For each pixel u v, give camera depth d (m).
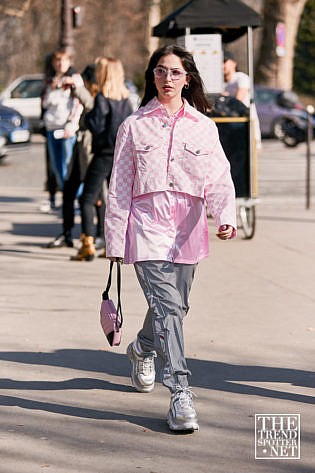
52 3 43.59
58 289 9.85
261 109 31.42
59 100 12.90
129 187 5.95
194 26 12.75
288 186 19.53
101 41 45.19
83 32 45.22
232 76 13.05
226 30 14.00
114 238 5.90
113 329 6.16
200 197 5.96
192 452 5.48
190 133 5.93
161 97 5.96
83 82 12.24
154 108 5.95
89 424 5.95
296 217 15.16
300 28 54.00
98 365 7.26
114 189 5.93
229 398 6.46
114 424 5.96
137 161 5.90
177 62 5.91
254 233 13.16
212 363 7.27
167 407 6.30
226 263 11.24
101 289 9.88
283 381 6.84
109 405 6.33
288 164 24.08
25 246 12.49
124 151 5.95
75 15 24.30
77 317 8.70
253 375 6.98
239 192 12.72
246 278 10.38
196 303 9.21
